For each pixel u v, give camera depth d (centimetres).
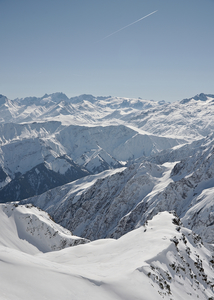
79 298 2403
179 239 5131
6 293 1923
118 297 2781
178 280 3897
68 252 6231
